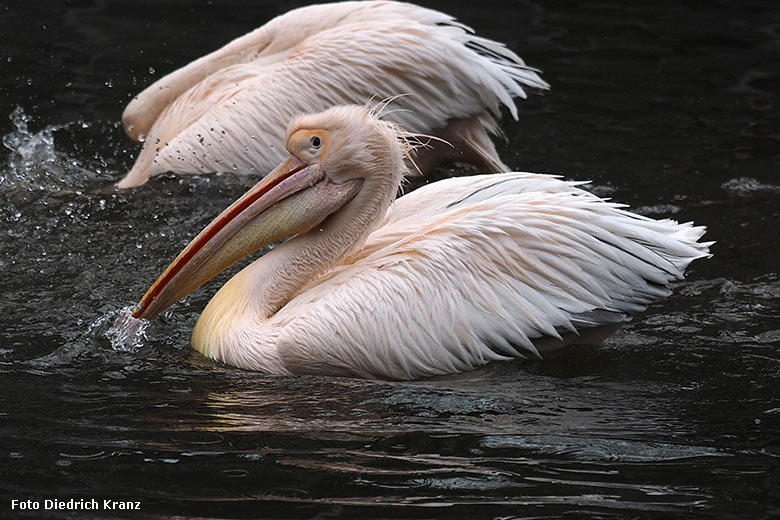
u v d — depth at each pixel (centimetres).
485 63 1473
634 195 1493
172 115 1569
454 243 1065
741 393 1020
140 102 1608
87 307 1201
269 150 1496
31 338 1130
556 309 1058
